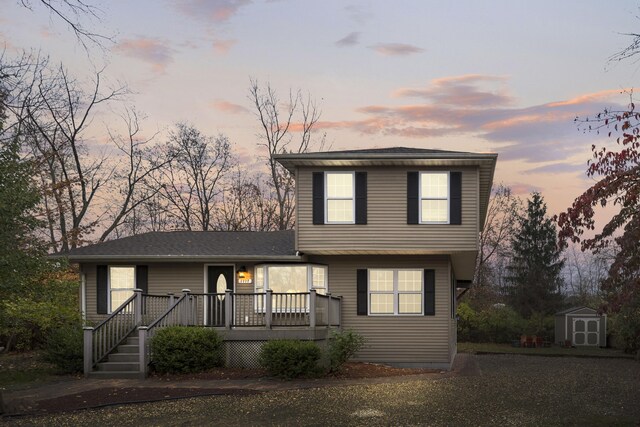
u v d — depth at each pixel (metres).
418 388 16.86
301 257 22.52
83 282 23.59
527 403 14.84
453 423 12.51
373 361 22.95
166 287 23.50
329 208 22.19
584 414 13.55
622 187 9.32
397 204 21.98
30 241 15.53
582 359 30.00
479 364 25.94
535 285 47.50
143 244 24.78
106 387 16.61
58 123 38.44
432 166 21.98
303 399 14.98
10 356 23.17
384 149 23.25
